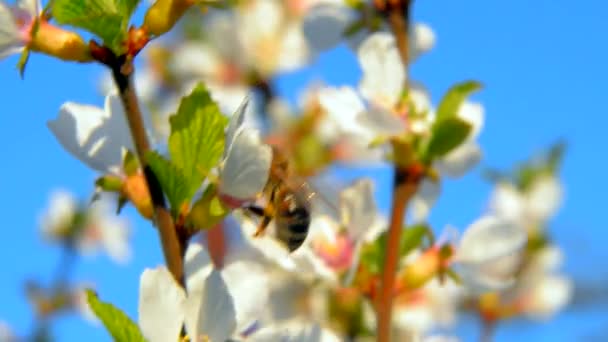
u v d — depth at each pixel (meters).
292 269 0.40
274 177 0.39
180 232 0.36
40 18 0.36
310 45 0.43
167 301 0.35
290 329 0.35
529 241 0.49
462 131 0.40
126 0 0.36
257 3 0.53
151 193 0.36
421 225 0.41
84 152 0.37
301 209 0.39
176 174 0.36
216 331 0.35
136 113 0.36
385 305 0.40
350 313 0.45
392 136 0.40
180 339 0.35
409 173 0.40
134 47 0.36
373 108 0.40
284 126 0.48
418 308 0.47
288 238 0.39
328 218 0.41
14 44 0.36
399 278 0.41
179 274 0.36
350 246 0.41
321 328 0.35
